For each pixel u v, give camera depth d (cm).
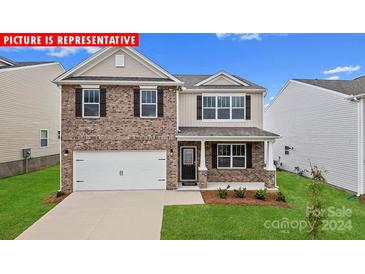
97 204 1013
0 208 969
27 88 1805
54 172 1800
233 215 876
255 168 1395
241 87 1456
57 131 2234
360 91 1295
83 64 1217
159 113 1238
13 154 1666
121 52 1248
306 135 1694
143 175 1244
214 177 1388
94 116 1219
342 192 1282
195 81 1552
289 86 1933
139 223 813
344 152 1317
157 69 1243
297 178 1644
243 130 1375
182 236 719
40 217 873
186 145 1387
